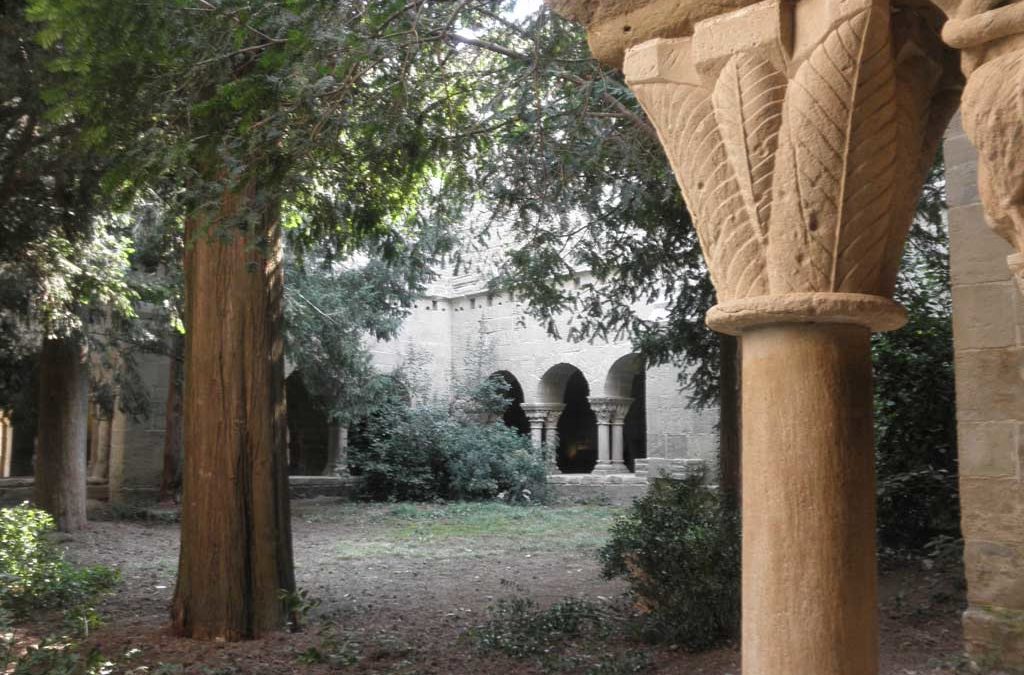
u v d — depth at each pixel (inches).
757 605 90.9
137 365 603.2
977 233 212.1
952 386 329.1
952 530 328.8
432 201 349.7
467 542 522.6
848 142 86.9
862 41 85.0
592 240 428.8
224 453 269.3
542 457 782.5
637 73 99.9
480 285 853.2
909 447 334.6
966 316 212.8
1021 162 73.2
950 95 97.1
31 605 304.2
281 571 276.1
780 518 90.2
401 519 633.6
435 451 747.4
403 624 297.9
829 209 88.0
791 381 91.4
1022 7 72.8
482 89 281.0
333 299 661.3
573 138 270.4
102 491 719.1
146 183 217.0
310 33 190.5
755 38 89.8
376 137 248.1
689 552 249.8
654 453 735.7
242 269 271.6
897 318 91.2
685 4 96.2
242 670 235.3
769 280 91.1
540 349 817.5
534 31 257.1
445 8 242.5
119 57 181.6
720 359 369.1
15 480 725.9
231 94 190.7
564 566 429.4
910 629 247.4
